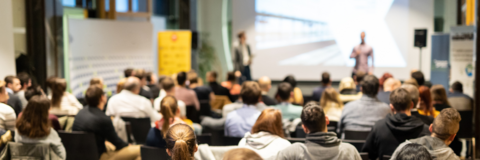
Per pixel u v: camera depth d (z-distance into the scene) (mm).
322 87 6359
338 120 4117
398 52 9625
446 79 8125
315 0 9914
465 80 5238
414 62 9586
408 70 9617
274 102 5402
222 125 4008
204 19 10922
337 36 9898
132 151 3564
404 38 9578
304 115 2242
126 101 4344
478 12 4039
